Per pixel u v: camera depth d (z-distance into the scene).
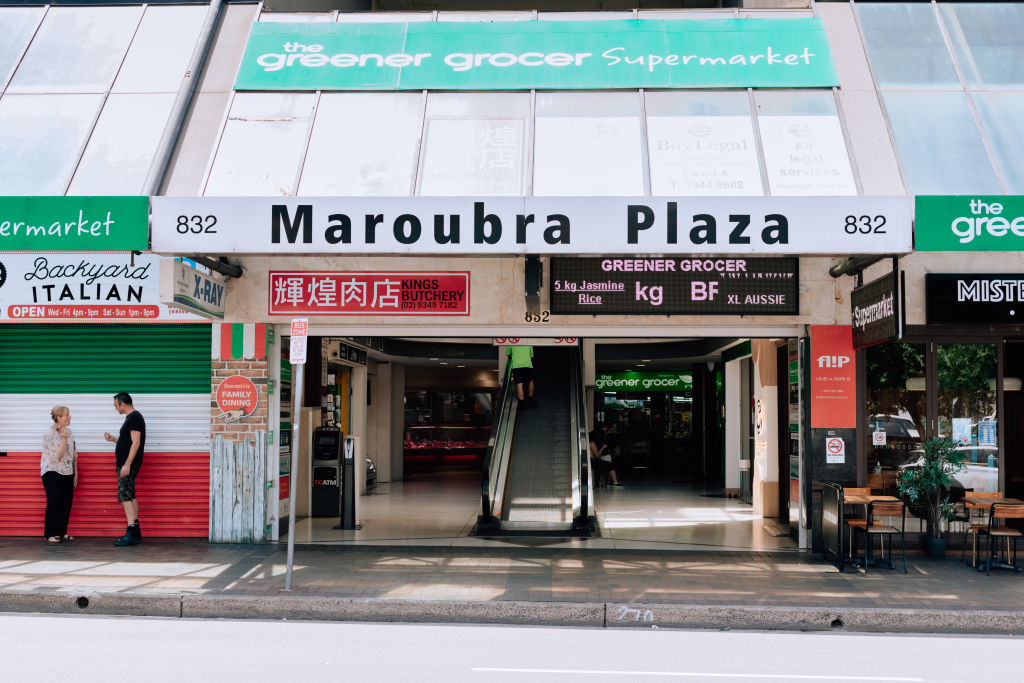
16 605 7.97
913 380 10.71
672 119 10.34
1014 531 9.59
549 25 11.62
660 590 8.32
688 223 8.52
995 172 9.88
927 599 8.02
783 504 13.85
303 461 14.12
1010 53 11.28
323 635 7.09
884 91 10.84
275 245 8.71
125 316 10.91
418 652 6.54
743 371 17.33
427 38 11.55
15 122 11.03
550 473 14.93
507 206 8.62
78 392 11.22
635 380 27.05
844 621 7.56
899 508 9.43
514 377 16.81
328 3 14.34
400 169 9.86
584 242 8.57
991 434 10.63
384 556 10.11
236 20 12.16
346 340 15.44
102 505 11.12
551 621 7.67
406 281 10.89
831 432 10.58
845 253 8.50
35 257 10.96
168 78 11.51
